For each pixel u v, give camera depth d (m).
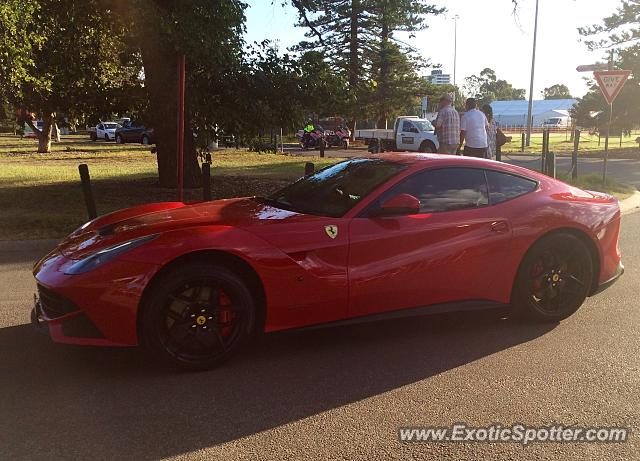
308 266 3.77
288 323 3.82
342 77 12.66
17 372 3.71
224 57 10.52
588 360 3.93
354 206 4.04
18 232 8.10
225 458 2.75
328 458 2.75
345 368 3.80
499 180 4.54
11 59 9.44
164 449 2.82
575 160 13.86
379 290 3.97
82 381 3.57
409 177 4.24
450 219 4.19
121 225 3.98
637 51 30.05
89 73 12.69
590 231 4.59
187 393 3.42
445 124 10.12
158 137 12.23
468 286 4.27
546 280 4.55
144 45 10.29
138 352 4.01
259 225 3.79
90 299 3.40
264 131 12.29
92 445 2.85
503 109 90.00
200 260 3.58
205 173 8.53
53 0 10.82
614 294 5.52
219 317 3.69
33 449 2.81
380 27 37.75
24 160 20.77
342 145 33.22
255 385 3.54
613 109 32.62
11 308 5.04
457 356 4.00
